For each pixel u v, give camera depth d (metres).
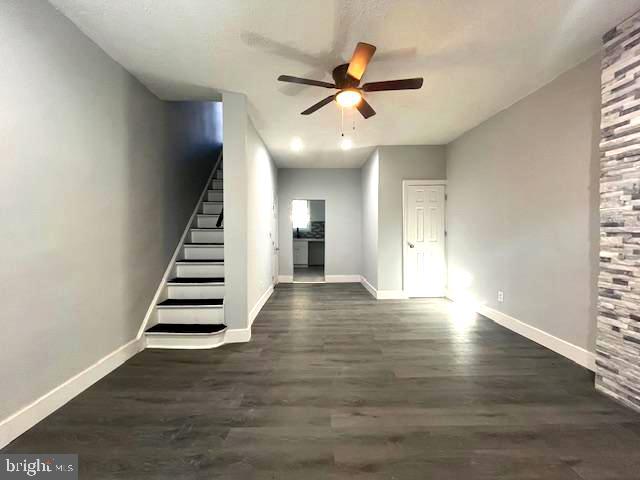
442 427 1.78
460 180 4.66
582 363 2.58
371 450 1.60
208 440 1.67
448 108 3.55
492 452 1.58
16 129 1.68
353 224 6.89
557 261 2.84
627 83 1.98
